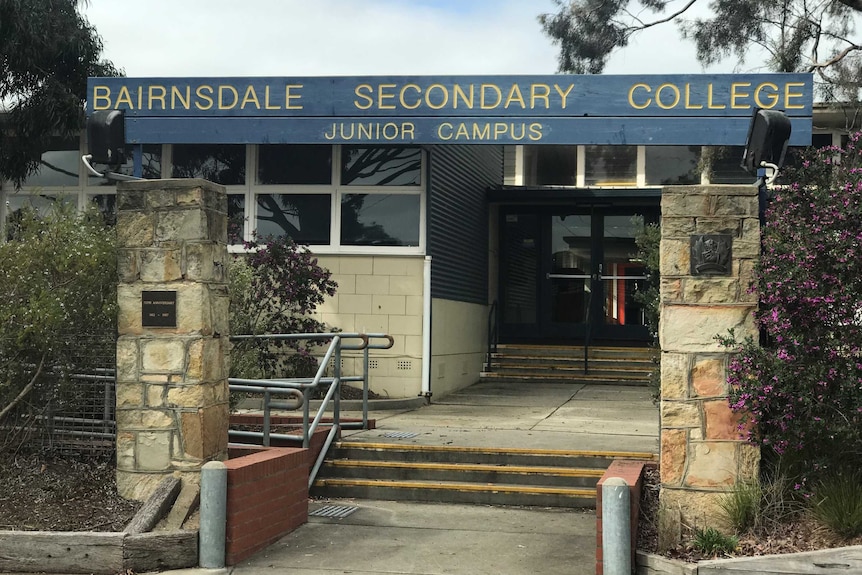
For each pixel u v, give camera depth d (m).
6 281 7.55
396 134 12.74
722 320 6.90
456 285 16.05
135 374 7.42
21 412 7.89
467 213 16.77
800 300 6.55
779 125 7.04
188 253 7.40
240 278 12.24
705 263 6.91
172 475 7.31
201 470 6.96
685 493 6.85
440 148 15.15
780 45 16.64
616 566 6.13
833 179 6.93
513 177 19.25
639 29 17.48
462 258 16.45
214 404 7.53
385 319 14.53
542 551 7.15
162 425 7.34
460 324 16.28
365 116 12.82
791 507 6.68
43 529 6.77
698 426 6.88
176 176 15.04
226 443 7.76
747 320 6.89
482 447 9.46
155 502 7.00
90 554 6.55
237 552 6.83
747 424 6.78
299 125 12.93
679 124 11.98
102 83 13.20
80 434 8.09
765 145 7.06
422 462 9.42
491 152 18.47
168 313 7.38
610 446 9.57
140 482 7.35
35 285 7.52
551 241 18.84
